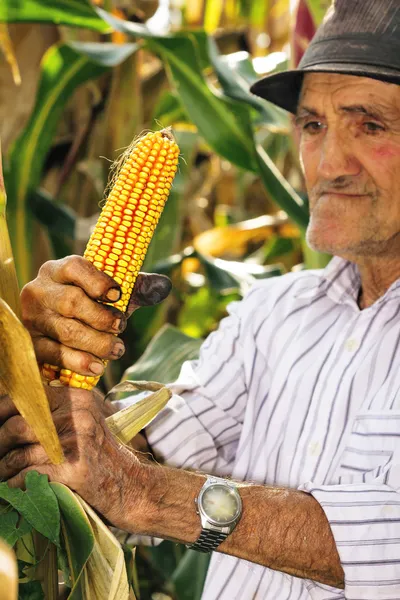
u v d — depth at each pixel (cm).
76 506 144
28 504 144
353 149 194
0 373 138
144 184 155
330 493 172
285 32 560
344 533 169
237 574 201
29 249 315
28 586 154
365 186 194
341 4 200
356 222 196
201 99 292
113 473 154
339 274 214
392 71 190
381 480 176
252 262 412
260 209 508
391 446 184
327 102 195
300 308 218
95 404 154
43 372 159
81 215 356
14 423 151
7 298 151
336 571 172
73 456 149
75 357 150
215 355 224
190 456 213
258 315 223
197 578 257
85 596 152
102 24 299
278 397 209
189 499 165
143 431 214
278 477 203
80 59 298
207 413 217
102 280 148
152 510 161
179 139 355
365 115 192
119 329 151
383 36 193
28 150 306
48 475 149
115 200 155
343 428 194
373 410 189
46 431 141
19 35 354
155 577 320
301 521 170
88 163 348
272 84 222
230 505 166
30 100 355
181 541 167
